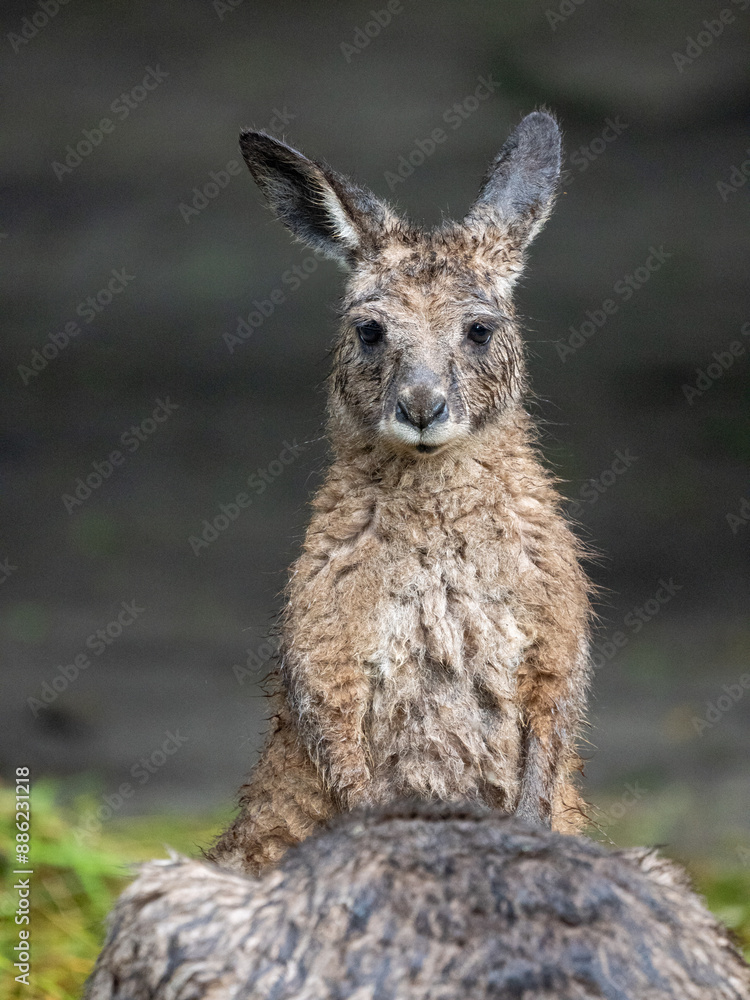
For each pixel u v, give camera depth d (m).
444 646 10.08
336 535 10.38
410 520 10.28
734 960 6.18
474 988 5.33
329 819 10.03
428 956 5.46
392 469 10.44
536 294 33.06
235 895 6.18
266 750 10.68
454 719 10.12
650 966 5.56
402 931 5.56
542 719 10.16
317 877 5.92
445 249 11.23
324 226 11.73
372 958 5.50
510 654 10.20
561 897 5.69
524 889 5.70
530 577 10.22
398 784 10.16
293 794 10.30
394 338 10.57
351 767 9.91
